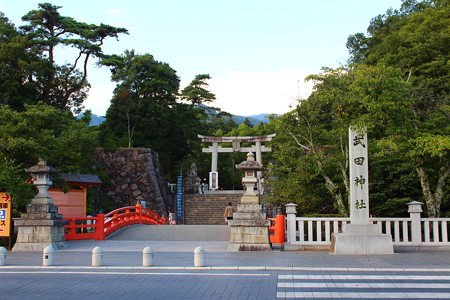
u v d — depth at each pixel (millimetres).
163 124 50688
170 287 9977
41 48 41312
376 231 15781
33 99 39312
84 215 29250
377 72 17016
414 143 17281
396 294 9188
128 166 43344
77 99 44250
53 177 22625
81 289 9836
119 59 48219
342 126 19375
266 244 16719
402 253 15766
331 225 20422
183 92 66875
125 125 49000
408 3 40875
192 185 45594
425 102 19906
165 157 51625
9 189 17969
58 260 14516
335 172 22469
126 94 46438
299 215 25312
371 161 22406
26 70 37688
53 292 9555
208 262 13656
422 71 24453
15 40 38281
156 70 50344
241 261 13852
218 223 38719
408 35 27266
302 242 16906
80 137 32281
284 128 23281
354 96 17297
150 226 25406
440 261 13648
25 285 10320
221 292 9430
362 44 40844
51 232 17953
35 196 18297
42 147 20578
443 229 16891
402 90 17453
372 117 16844
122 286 10125
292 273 11766
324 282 10500
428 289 9648
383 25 41312
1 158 19094
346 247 15625
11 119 21047
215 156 47688
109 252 16953
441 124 19438
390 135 18469
